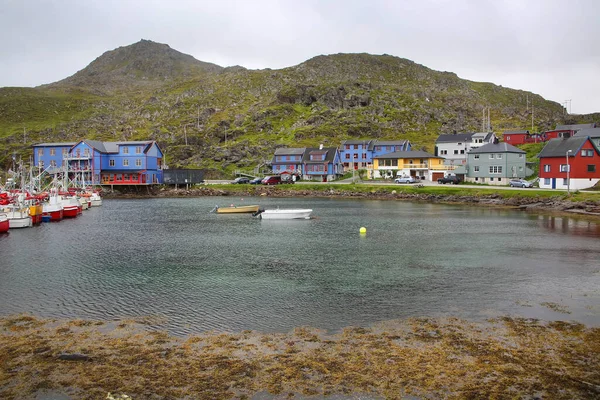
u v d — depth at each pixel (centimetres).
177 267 3291
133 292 2620
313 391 1445
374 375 1545
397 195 9550
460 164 12825
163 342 1848
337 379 1520
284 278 2945
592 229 4938
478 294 2528
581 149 8212
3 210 5797
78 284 2800
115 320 2128
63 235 4906
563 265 3253
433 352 1723
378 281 2848
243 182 12762
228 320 2123
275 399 1402
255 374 1558
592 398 1392
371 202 8788
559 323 2025
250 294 2572
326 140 16088
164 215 7006
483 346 1773
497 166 10300
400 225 5503
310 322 2088
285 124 18312
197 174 12412
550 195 7456
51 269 3228
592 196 6881
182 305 2364
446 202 8469
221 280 2898
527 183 9238
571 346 1766
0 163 13900
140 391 1452
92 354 1728
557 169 8494
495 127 19225
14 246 4197
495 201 7894
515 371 1563
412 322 2070
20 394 1440
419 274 3030
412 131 18000
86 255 3759
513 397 1402
